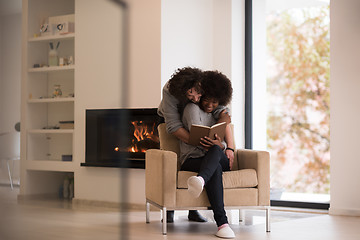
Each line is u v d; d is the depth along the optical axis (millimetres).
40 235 1362
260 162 3102
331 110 4113
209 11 4719
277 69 7457
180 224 3342
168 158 2932
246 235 2963
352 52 4051
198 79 3096
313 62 7203
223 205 2922
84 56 2895
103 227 1990
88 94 3246
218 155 2947
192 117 3082
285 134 7340
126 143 3928
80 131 3430
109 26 2451
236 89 4711
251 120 4816
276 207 4469
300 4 5414
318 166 7105
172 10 4234
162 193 2930
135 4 4203
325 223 3539
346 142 4051
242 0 4809
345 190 4043
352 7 4059
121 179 3852
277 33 7488
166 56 4156
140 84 4156
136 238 2775
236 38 4723
